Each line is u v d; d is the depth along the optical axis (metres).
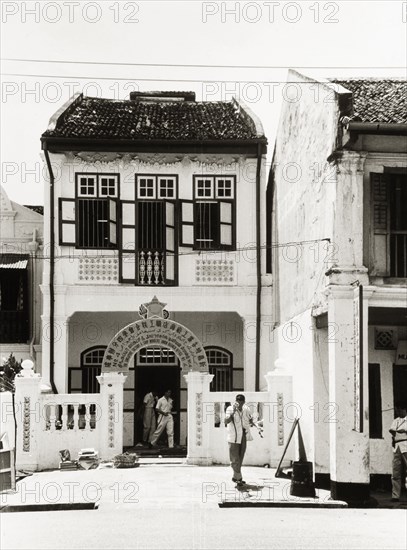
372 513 14.45
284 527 12.52
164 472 18.42
